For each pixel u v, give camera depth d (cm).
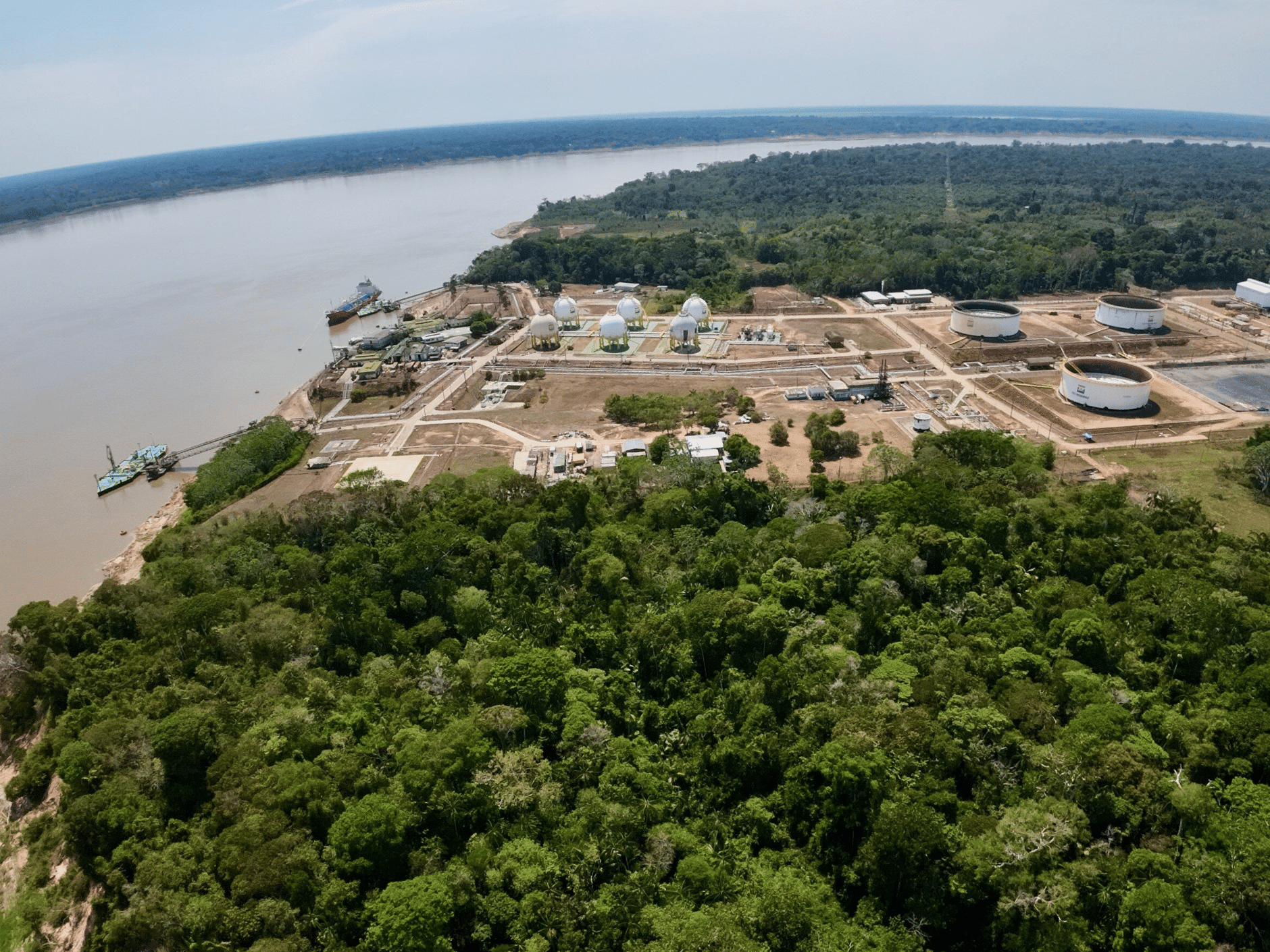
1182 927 7006
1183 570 12331
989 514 13600
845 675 10138
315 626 12575
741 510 15662
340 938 7775
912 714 9306
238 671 11706
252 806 8912
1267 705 9294
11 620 12938
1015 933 7475
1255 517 16250
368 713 10338
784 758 9294
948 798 8400
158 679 11738
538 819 8850
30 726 12275
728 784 9388
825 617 11881
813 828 8838
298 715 10144
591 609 12619
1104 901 7544
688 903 7838
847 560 12500
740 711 10219
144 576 14875
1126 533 13488
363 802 8700
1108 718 9088
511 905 7938
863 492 14900
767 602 11644
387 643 12350
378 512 15862
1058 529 13625
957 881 7781
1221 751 8981
